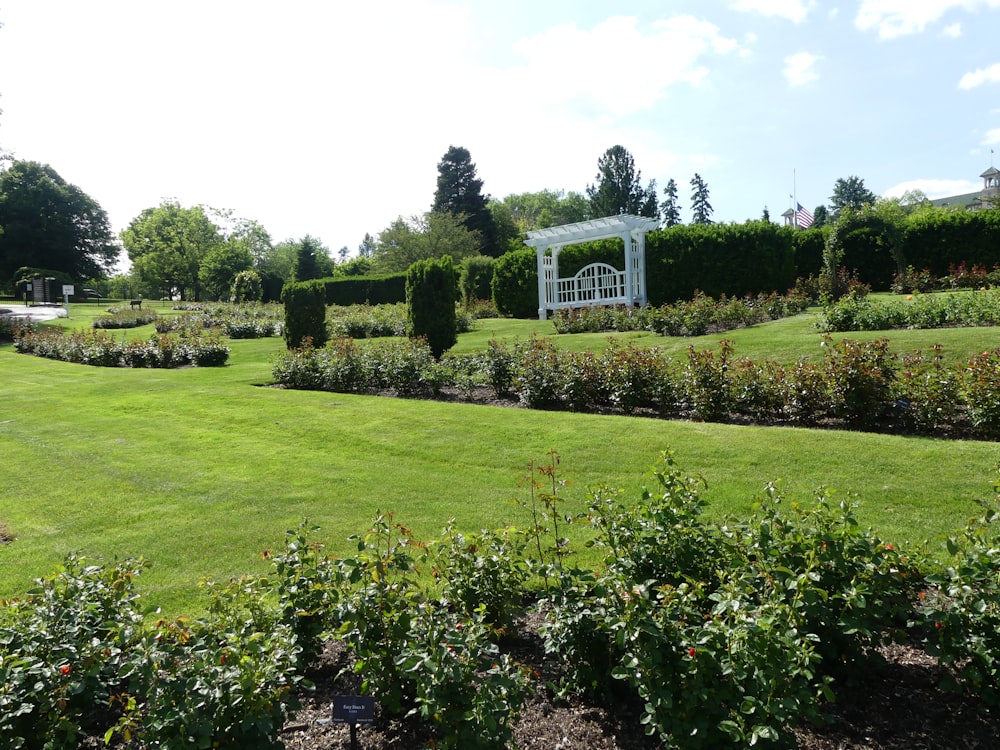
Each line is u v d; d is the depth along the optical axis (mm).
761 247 20234
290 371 11836
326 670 3260
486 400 10125
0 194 49969
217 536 4980
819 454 6020
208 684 2357
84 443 8039
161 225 59688
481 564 3236
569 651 2846
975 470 5383
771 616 2494
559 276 23359
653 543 3281
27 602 3016
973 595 2596
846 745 2596
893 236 17859
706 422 7766
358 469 6633
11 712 2402
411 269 13766
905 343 9469
